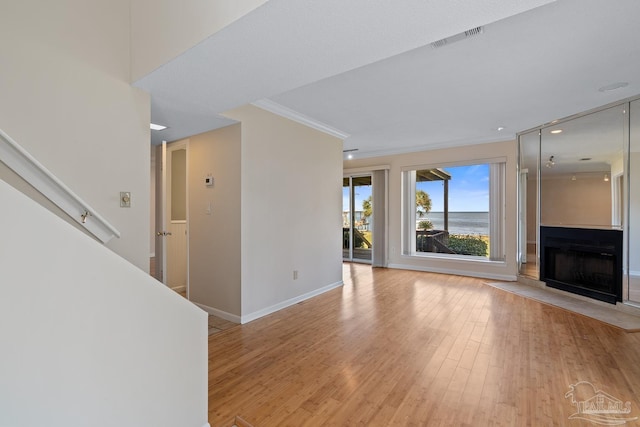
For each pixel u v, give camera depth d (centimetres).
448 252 611
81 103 205
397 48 182
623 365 231
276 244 371
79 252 112
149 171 241
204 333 166
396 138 534
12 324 96
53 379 105
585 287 400
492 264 537
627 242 353
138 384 133
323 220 455
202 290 366
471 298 415
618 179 362
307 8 143
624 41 229
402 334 294
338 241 489
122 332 126
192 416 158
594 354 249
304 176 418
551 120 432
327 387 206
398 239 643
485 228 567
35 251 101
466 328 307
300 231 410
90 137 209
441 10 145
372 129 473
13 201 96
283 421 172
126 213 227
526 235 493
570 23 206
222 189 344
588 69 276
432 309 369
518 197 505
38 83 188
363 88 316
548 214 453
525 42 230
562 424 168
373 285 494
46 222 104
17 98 181
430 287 478
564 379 213
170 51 193
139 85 231
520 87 316
